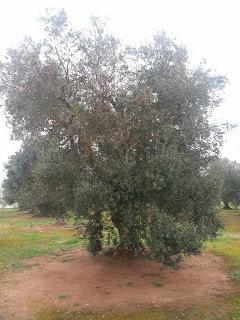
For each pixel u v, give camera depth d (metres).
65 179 10.55
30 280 11.08
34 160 17.16
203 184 10.15
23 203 29.66
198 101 10.81
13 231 21.83
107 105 10.15
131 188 9.68
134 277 10.95
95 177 10.08
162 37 11.20
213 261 13.14
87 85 10.24
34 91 11.10
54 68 10.95
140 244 11.61
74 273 11.41
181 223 9.71
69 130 10.37
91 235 11.63
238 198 42.88
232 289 10.34
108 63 10.69
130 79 10.55
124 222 9.95
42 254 14.66
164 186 9.55
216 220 10.55
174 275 11.27
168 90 10.38
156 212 9.60
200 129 10.53
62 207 11.30
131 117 10.06
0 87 11.63
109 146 10.20
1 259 13.91
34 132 12.05
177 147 10.14
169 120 10.46
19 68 11.22
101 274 11.17
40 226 24.58
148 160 9.88
